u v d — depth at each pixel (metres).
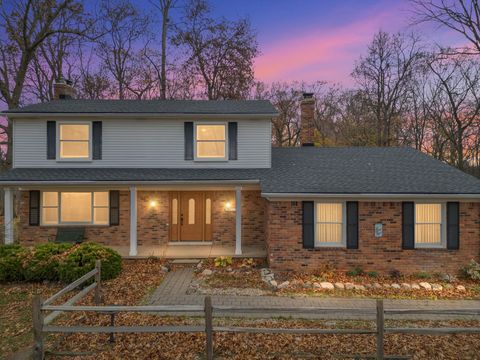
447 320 7.09
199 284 9.19
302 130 16.06
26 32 16.27
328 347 5.72
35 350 5.08
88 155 12.90
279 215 10.63
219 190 13.25
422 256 10.52
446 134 24.31
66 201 12.95
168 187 12.27
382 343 5.11
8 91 16.83
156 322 6.67
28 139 12.60
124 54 25.56
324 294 8.59
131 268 10.57
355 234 10.62
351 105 31.83
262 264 11.20
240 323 6.67
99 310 5.07
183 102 14.98
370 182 11.07
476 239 10.49
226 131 13.05
